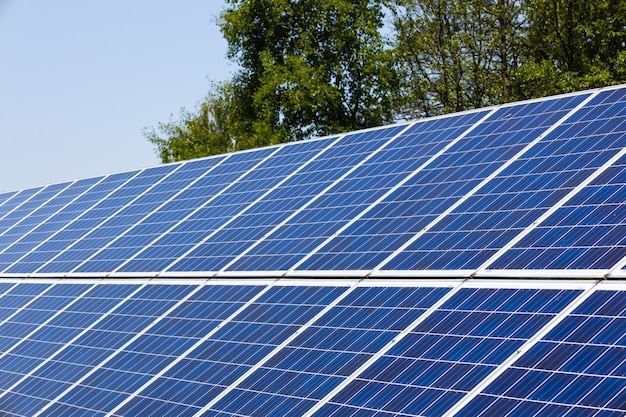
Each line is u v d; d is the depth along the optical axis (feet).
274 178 92.48
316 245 74.43
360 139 91.81
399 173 80.02
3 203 135.03
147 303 78.95
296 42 230.48
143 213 101.09
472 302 57.52
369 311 61.57
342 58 231.50
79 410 66.69
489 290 58.03
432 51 213.66
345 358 57.77
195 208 95.09
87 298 86.28
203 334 68.95
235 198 92.32
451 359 53.01
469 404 48.93
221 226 87.35
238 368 62.08
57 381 72.84
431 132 85.05
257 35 236.43
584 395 45.68
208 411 58.75
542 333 51.47
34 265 102.47
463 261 62.69
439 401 50.21
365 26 224.53
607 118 71.36
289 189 88.02
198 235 87.86
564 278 55.88
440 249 65.31
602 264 55.42
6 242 115.65
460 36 209.46
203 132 276.41
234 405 58.08
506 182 69.77
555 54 207.00
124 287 84.48
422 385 52.08
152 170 115.24
